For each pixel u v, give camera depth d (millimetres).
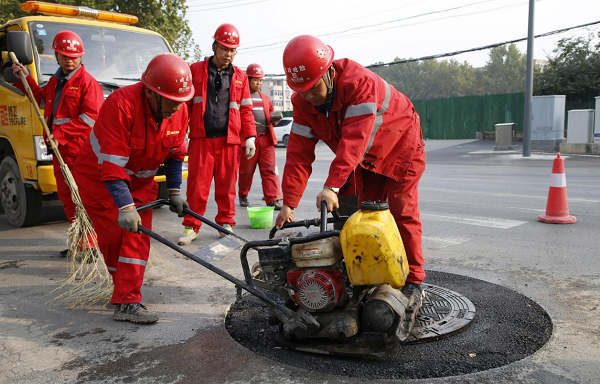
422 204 8055
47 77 6406
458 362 2889
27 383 2812
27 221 6781
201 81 5570
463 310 3553
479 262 4781
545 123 19188
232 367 2941
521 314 3537
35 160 6184
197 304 3947
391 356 2980
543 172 12250
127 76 7148
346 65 3145
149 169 3717
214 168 5887
